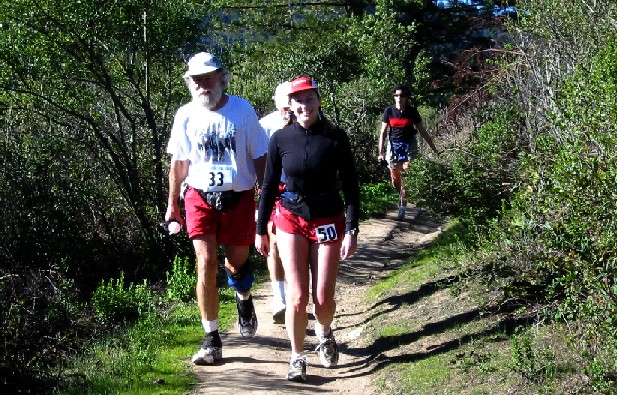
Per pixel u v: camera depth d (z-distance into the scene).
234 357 6.20
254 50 24.66
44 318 8.04
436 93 28.00
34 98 10.34
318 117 5.47
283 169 5.50
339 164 5.47
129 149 11.44
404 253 10.31
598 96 4.98
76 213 10.45
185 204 5.93
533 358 4.85
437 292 7.17
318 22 30.11
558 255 4.94
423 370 5.50
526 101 7.19
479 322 6.06
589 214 4.52
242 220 5.95
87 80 10.48
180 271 8.84
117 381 5.79
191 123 5.80
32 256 9.81
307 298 5.57
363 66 20.25
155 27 10.64
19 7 9.70
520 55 7.99
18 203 9.92
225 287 8.99
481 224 7.43
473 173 7.64
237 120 5.80
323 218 5.47
